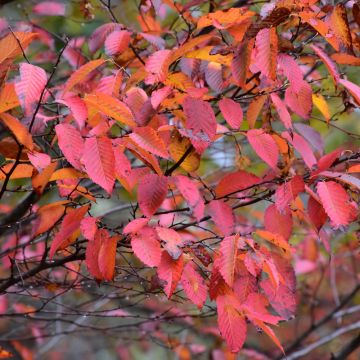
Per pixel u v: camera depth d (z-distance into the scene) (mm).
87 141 1832
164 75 1920
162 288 2018
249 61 1898
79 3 2262
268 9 1920
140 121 1920
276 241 1938
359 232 2092
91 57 2264
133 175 1950
